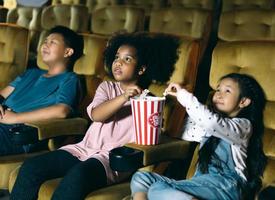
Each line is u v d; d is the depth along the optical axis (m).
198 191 1.50
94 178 1.61
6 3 4.96
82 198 1.56
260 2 3.68
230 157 1.60
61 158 1.78
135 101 1.56
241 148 1.63
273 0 3.64
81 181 1.56
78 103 2.14
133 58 1.84
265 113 1.70
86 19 3.79
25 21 4.30
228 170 1.58
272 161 1.65
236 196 1.52
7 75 2.55
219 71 1.82
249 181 1.61
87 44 2.30
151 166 1.73
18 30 2.59
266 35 2.89
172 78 1.89
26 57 2.59
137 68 1.85
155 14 3.29
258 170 1.63
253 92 1.67
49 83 2.20
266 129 1.70
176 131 1.80
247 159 1.64
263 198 1.41
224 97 1.66
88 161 1.65
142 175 1.56
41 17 4.05
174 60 1.89
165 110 1.84
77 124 1.96
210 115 1.60
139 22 3.38
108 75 2.16
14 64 2.58
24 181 1.69
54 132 1.88
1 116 2.04
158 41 1.91
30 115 1.99
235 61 1.80
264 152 1.67
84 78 2.26
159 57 1.89
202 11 3.11
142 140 1.59
